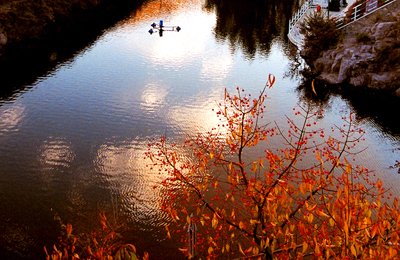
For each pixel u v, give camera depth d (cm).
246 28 5481
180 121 2608
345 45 3456
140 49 4425
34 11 4666
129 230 1592
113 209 1720
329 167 1958
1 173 1988
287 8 6800
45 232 1587
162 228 1605
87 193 1836
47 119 2623
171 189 1834
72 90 3150
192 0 7981
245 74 3619
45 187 1880
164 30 5375
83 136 2397
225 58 4128
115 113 2728
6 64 3759
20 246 1514
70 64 3822
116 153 2197
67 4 5631
